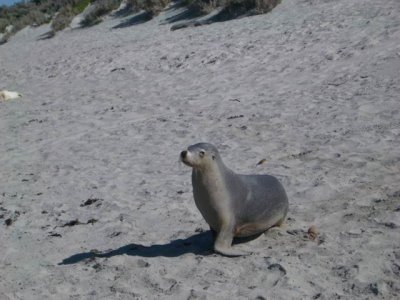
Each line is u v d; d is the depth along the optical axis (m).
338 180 10.02
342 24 22.52
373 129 12.65
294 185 10.13
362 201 8.89
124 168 13.01
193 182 7.39
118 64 26.14
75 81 25.55
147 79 22.67
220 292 6.51
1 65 35.91
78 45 35.91
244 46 23.19
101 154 14.45
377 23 21.59
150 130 15.92
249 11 30.38
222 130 14.70
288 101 16.16
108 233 9.12
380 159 10.80
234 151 12.94
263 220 7.81
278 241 7.84
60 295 6.99
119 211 10.12
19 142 17.09
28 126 18.98
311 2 28.20
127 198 10.84
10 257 8.62
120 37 34.25
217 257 7.46
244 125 14.74
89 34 39.09
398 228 7.65
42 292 7.12
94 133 16.66
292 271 6.80
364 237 7.53
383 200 8.81
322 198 9.36
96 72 26.00
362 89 15.77
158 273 7.20
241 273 6.94
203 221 9.10
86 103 20.95
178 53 24.98
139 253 8.04
